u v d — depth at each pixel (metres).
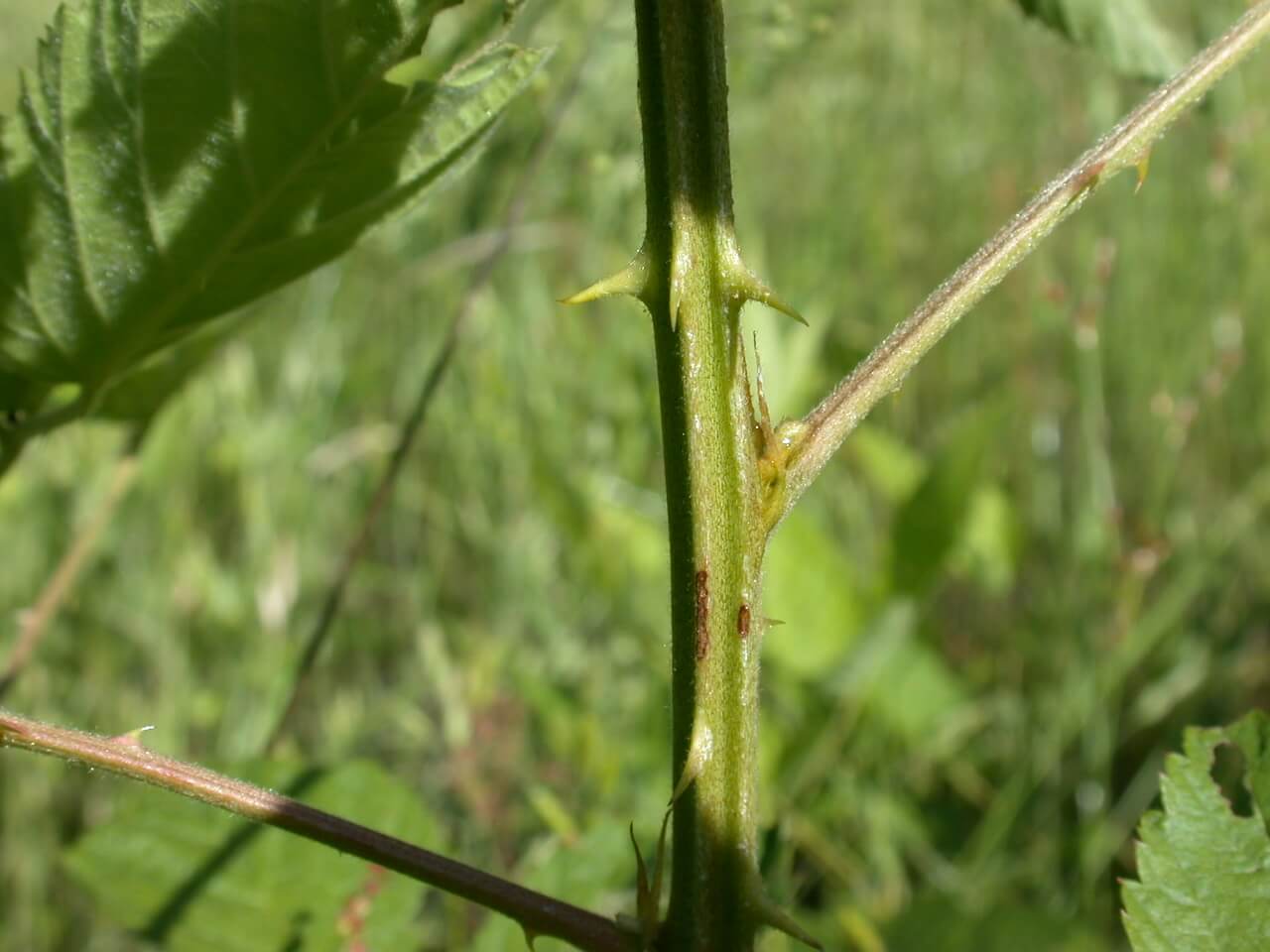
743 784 0.14
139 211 0.17
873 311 0.66
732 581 0.14
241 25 0.16
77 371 0.19
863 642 0.38
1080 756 0.43
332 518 0.53
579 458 0.48
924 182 0.69
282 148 0.17
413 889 0.21
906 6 0.69
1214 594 0.49
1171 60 0.22
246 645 0.44
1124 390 0.55
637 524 0.42
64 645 0.43
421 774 0.42
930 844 0.41
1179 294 0.55
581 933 0.14
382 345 0.56
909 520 0.38
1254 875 0.15
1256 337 0.54
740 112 0.57
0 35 0.71
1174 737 0.42
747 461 0.14
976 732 0.45
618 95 0.46
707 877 0.14
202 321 0.19
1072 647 0.43
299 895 0.21
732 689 0.14
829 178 0.68
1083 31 0.21
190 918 0.21
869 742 0.41
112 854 0.21
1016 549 0.49
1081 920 0.29
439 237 0.52
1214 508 0.52
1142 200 0.57
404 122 0.17
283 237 0.18
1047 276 0.57
